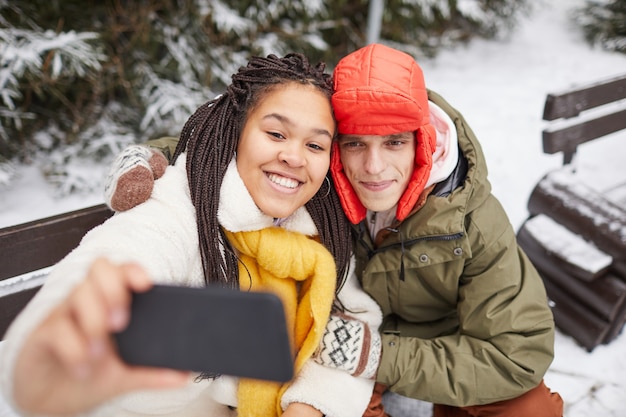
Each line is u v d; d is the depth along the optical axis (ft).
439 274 3.90
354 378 3.62
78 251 2.42
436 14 12.92
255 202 3.08
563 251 5.39
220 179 3.04
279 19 10.64
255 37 9.86
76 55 7.10
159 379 1.49
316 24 10.69
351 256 4.03
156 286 1.50
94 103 8.64
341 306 3.88
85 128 8.59
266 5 10.08
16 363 1.46
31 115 7.79
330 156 3.38
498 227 3.84
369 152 3.34
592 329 5.37
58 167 8.11
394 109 3.11
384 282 4.08
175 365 1.52
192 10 9.04
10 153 8.39
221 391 3.49
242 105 3.09
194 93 8.74
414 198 3.55
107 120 8.62
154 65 8.92
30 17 8.02
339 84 3.24
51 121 8.82
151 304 1.50
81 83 8.48
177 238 2.88
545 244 5.55
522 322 3.78
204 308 1.49
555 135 6.17
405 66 3.30
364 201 3.52
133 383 1.51
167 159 3.78
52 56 7.32
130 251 2.51
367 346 3.58
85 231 4.00
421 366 3.70
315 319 3.31
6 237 3.64
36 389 1.47
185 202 3.06
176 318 1.50
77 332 1.38
